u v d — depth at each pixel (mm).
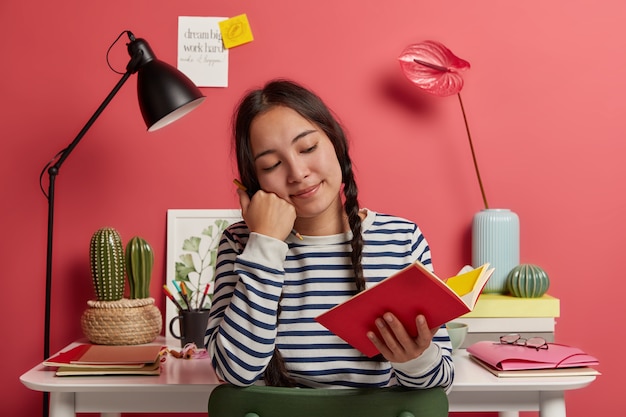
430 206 2225
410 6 2213
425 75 2143
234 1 2203
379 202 2219
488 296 2045
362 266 1421
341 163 1452
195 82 2193
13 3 2182
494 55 2223
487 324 1988
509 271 2090
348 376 1384
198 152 2207
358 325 1242
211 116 2205
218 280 1456
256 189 1456
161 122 1963
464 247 2223
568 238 2234
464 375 1680
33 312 2211
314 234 1460
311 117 1379
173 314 2174
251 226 1377
